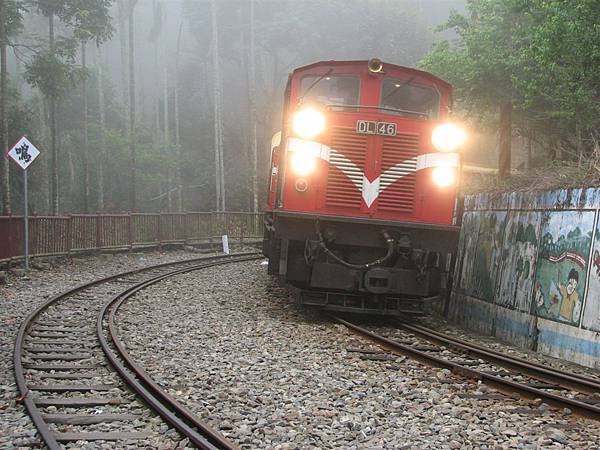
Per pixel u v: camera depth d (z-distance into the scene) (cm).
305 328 1026
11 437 511
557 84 1339
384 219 1030
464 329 1188
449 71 1698
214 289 1456
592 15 994
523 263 1066
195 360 791
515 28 1565
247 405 612
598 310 859
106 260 1983
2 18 1988
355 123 1036
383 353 869
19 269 1578
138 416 573
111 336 887
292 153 1037
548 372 750
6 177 1961
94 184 3822
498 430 559
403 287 1048
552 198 1010
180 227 2548
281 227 1045
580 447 524
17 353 752
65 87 2270
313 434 535
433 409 620
